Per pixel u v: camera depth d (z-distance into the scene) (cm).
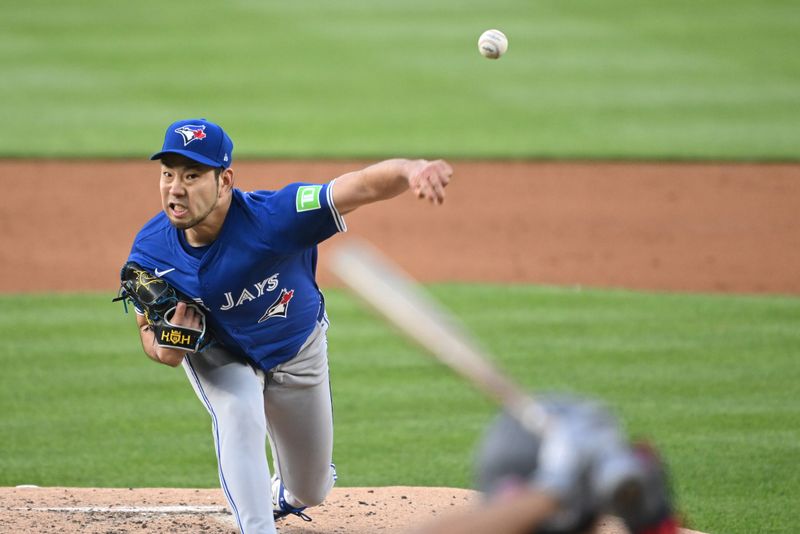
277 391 1767
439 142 5984
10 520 1956
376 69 7394
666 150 5809
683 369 3002
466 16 8650
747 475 2320
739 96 6744
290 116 6431
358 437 2603
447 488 2230
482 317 3519
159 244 1633
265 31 8306
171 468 2452
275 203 1600
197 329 1605
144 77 7188
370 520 2025
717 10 8762
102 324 3512
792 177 5378
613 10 8781
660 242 4553
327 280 4069
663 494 694
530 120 6372
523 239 4628
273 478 1956
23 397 2862
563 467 635
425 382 2969
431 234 4722
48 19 8550
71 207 5084
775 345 3216
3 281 4069
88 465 2458
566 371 2975
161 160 1543
